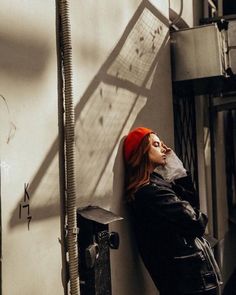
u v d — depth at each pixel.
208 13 5.45
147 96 3.29
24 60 1.83
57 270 2.02
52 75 2.03
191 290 2.64
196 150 5.00
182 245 2.69
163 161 2.82
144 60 3.26
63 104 2.12
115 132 2.72
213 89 4.61
